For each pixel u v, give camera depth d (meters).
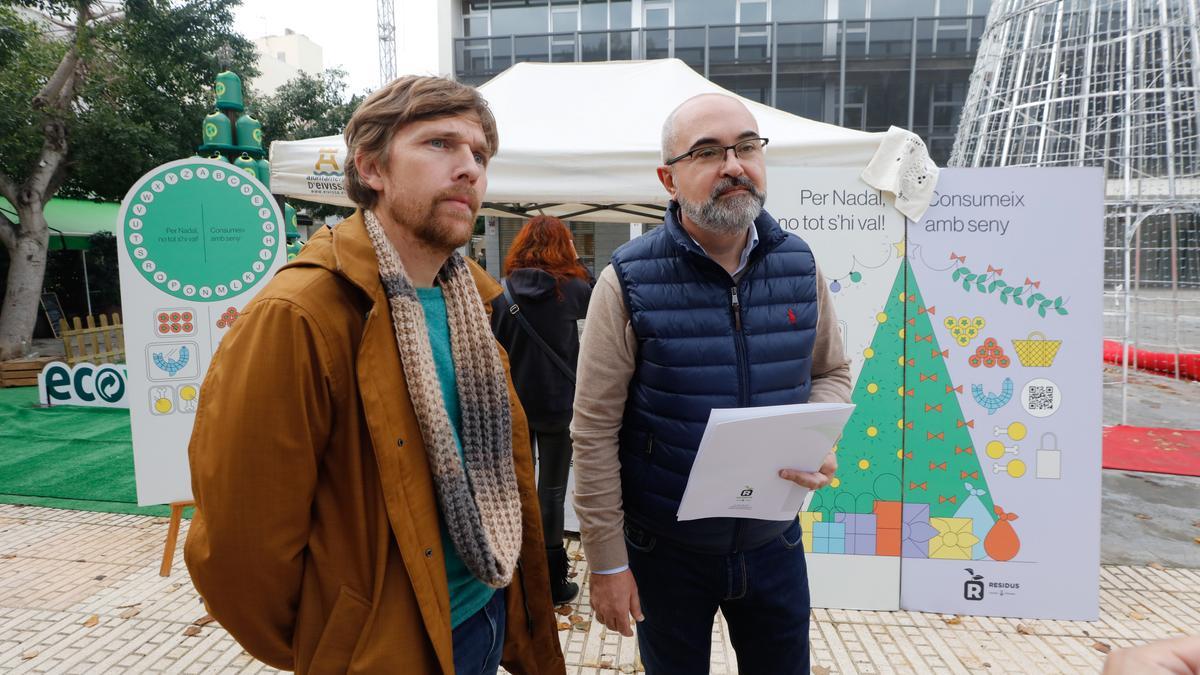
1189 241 9.57
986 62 9.16
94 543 3.81
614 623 1.55
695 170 1.46
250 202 3.38
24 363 8.67
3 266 13.84
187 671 2.60
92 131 10.20
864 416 2.94
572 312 2.88
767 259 1.57
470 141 1.15
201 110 11.45
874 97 14.95
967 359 2.87
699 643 1.62
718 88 4.30
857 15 14.78
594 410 1.55
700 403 1.50
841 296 2.90
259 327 1.00
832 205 2.88
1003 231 2.81
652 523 1.58
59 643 2.77
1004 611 2.92
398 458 1.08
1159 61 7.90
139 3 10.33
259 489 0.98
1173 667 0.61
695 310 1.51
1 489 4.68
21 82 10.31
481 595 1.30
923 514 2.94
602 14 15.55
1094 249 2.77
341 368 1.04
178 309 3.29
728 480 1.40
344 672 1.07
